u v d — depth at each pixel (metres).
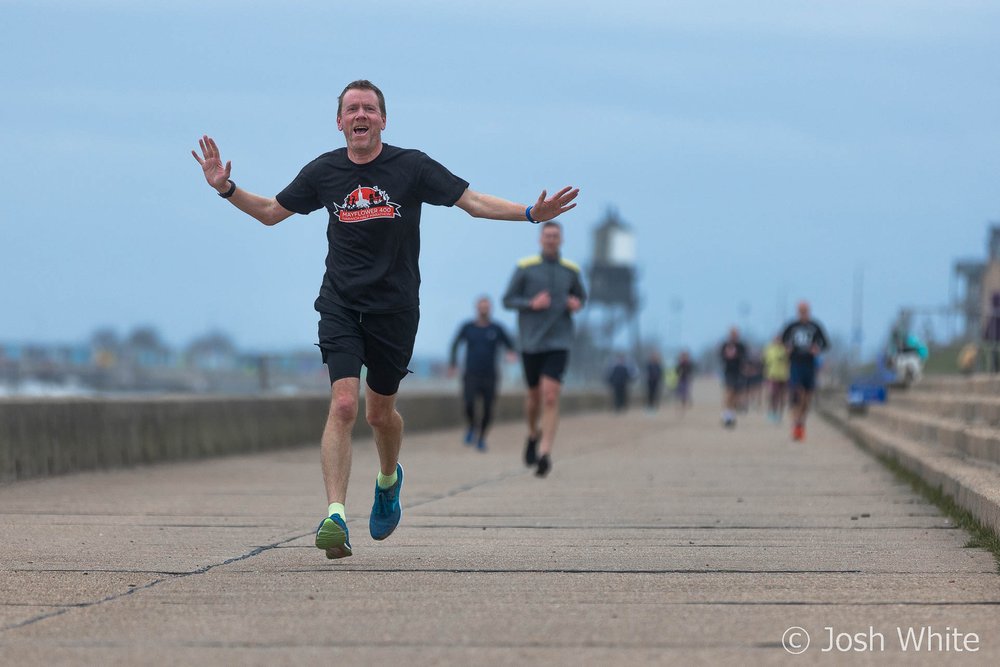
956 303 70.38
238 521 29.55
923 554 23.69
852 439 71.44
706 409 167.75
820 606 18.25
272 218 22.61
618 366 148.88
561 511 31.61
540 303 41.56
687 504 33.41
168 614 17.64
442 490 38.16
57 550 24.31
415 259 22.23
